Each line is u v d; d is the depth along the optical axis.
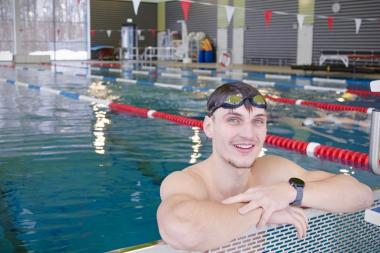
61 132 4.28
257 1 17.47
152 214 2.26
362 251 1.45
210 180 1.26
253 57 18.11
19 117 5.10
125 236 1.99
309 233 1.28
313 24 15.16
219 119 1.16
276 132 4.46
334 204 1.25
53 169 3.04
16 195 2.53
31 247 1.88
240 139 1.14
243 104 1.13
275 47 16.95
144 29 23.70
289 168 1.43
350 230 1.40
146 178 2.87
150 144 3.81
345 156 3.55
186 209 1.09
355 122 5.04
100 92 7.87
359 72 11.94
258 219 1.13
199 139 4.02
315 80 10.65
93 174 2.94
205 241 1.07
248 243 1.16
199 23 21.17
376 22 13.05
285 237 1.23
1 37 20.14
